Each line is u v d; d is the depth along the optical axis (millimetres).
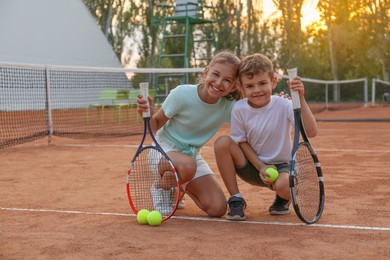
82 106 17828
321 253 2963
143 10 34750
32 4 21156
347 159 7023
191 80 18609
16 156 7781
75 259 2910
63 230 3541
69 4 22625
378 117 17406
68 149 8672
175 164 3830
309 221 3602
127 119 16047
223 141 3842
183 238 3305
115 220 3820
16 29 20641
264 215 3936
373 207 4133
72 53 22750
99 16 34812
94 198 4676
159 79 20344
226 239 3270
